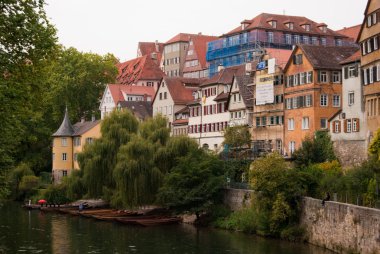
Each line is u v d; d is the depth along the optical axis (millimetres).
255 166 57375
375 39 60812
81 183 84188
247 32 121875
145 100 133375
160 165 74875
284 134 80125
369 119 62594
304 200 54000
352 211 44781
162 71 160250
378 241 40469
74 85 125875
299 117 77125
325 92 74875
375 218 41000
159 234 62219
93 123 111938
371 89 61875
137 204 73000
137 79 154125
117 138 80688
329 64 75125
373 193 45312
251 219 61000
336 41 127188
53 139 113062
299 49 77375
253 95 86625
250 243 54594
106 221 73688
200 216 70438
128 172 72750
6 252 52656
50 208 85812
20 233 63562
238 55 123750
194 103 103125
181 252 52000
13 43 37500
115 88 131250
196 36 153250
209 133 98625
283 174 56000
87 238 60094
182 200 69500
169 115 113062
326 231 49469
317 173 56781
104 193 78438
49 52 38750
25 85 38625
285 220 56156
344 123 68875
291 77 79062
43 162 117188
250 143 81312
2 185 39125
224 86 96625
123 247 54906
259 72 84938
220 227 65750
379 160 49250
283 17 125438
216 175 71812
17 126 38188
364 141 66000
